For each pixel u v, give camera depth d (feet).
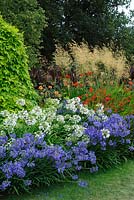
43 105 22.76
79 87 24.82
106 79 29.60
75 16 72.49
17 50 18.13
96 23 72.38
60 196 12.64
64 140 15.25
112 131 16.22
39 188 13.21
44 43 69.05
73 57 37.78
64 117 16.52
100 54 34.65
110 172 15.67
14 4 54.03
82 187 13.62
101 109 17.84
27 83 18.69
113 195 13.10
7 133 14.53
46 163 13.16
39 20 54.95
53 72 31.09
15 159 12.63
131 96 23.50
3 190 12.16
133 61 45.98
